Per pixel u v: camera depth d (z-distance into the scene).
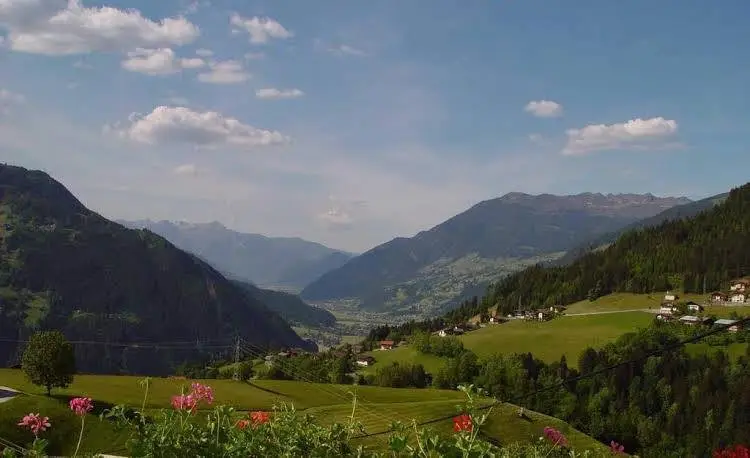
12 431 49.59
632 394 127.38
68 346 68.06
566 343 173.62
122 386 83.19
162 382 91.81
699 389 123.31
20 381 78.00
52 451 48.19
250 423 7.91
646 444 113.00
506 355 147.50
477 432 6.55
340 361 153.12
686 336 151.12
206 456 7.03
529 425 67.25
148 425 7.14
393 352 192.12
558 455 10.14
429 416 72.75
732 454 13.92
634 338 151.00
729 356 139.88
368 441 7.50
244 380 113.94
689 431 114.19
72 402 8.60
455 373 138.12
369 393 112.69
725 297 197.25
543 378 134.00
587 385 131.62
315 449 7.38
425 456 6.26
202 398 7.77
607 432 115.62
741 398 113.56
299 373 142.12
